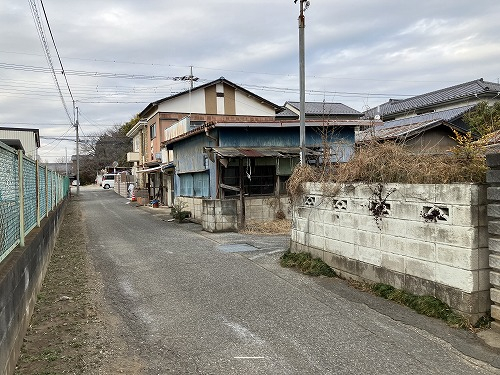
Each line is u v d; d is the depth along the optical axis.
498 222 4.13
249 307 5.19
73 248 9.57
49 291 5.94
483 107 14.17
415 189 4.98
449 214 4.52
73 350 3.94
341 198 6.42
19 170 4.81
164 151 21.55
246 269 7.20
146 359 3.75
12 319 3.55
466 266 4.32
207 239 10.65
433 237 4.74
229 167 12.66
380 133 12.87
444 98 25.56
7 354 3.27
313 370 3.52
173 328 4.52
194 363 3.67
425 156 5.60
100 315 4.95
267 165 12.94
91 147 68.31
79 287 6.16
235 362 3.69
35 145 25.70
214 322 4.69
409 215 5.09
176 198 17.14
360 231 6.00
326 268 6.69
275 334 4.32
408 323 4.52
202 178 13.98
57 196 12.94
